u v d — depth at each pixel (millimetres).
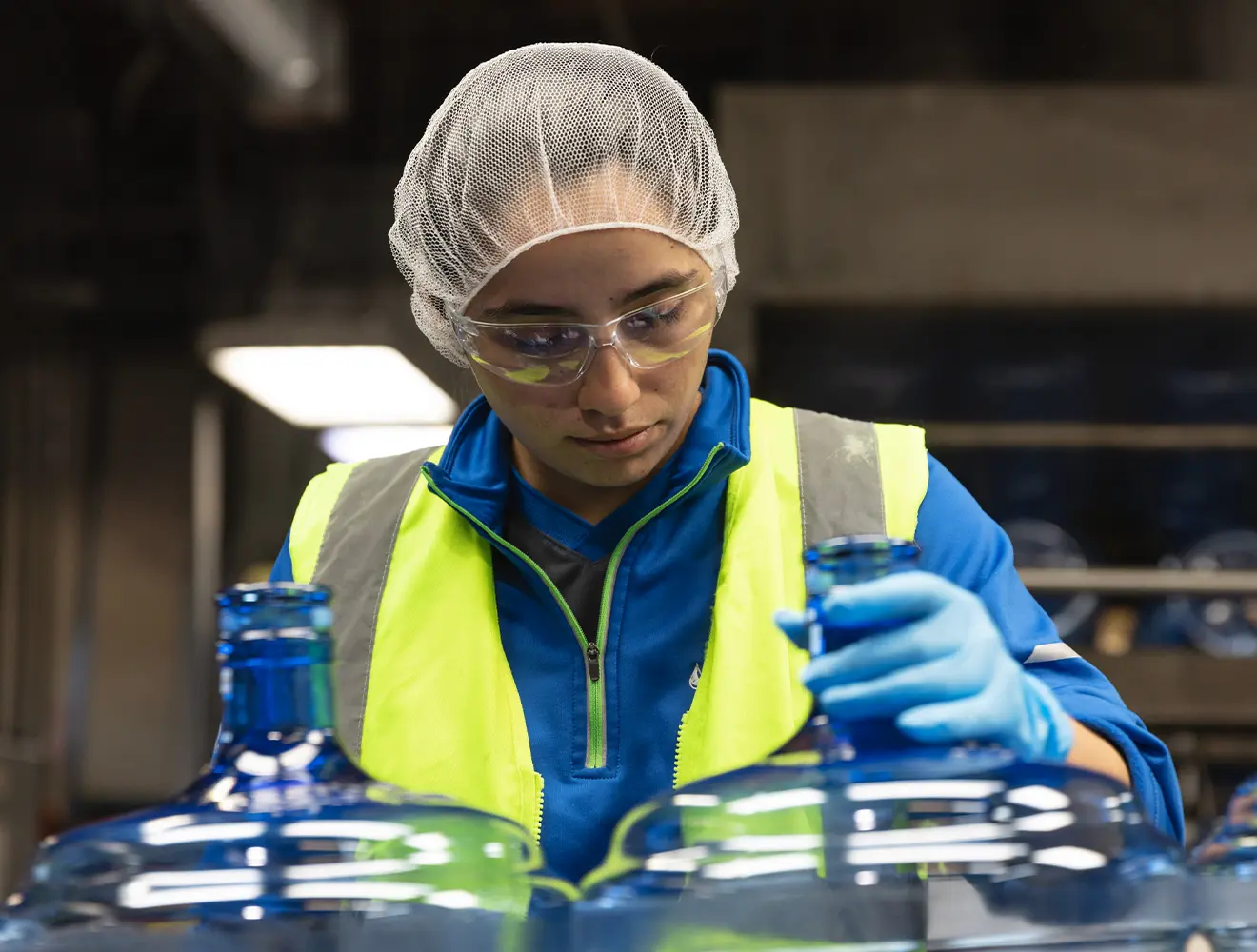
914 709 643
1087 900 575
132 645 5188
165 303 5242
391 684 1073
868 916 565
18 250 5223
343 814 607
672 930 568
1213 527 3980
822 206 3914
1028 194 3898
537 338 969
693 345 992
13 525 5195
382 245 5215
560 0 4777
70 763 5113
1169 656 3494
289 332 3301
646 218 980
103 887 575
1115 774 823
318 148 5227
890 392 4090
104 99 5191
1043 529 3951
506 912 573
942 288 3875
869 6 4520
